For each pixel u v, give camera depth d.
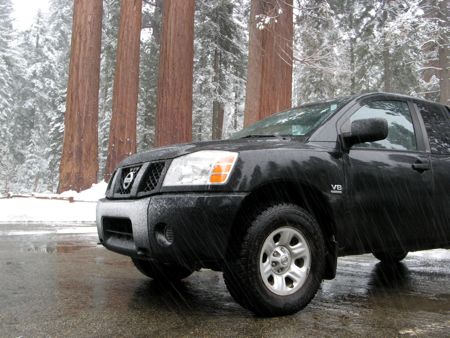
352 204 3.65
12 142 40.06
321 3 18.12
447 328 3.05
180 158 3.33
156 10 27.45
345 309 3.53
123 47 16.53
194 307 3.51
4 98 38.84
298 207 3.41
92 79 15.94
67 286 4.16
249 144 3.44
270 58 14.60
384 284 4.56
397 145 4.17
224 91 27.61
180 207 3.11
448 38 23.58
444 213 4.26
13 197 15.71
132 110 16.48
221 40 26.98
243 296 3.19
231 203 3.11
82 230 9.11
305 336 2.84
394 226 3.93
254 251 3.14
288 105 14.72
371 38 24.83
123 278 4.57
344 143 3.74
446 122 4.75
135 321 3.11
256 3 15.72
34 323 3.04
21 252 6.16
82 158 15.62
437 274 5.14
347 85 25.72
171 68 14.48
